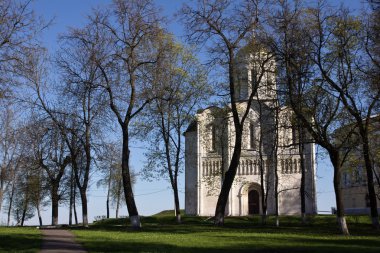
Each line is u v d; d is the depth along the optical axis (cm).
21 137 5891
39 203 7794
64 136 4859
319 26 3466
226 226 4281
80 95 4541
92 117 4828
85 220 4912
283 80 3638
